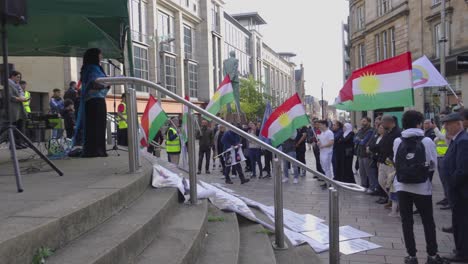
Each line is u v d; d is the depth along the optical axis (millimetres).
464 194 4992
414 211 7594
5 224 2400
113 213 3342
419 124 5094
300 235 5719
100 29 6945
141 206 3695
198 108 4453
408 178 4809
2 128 3982
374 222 7023
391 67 7531
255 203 6453
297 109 8852
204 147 14367
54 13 4930
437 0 25016
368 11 34719
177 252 3086
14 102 6340
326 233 6195
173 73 41781
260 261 3885
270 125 9086
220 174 14336
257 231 4867
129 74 6836
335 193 4305
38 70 21422
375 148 8445
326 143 10477
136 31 35250
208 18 48500
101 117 6223
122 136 10797
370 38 34844
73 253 2475
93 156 6270
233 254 3639
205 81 48312
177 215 4121
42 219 2508
